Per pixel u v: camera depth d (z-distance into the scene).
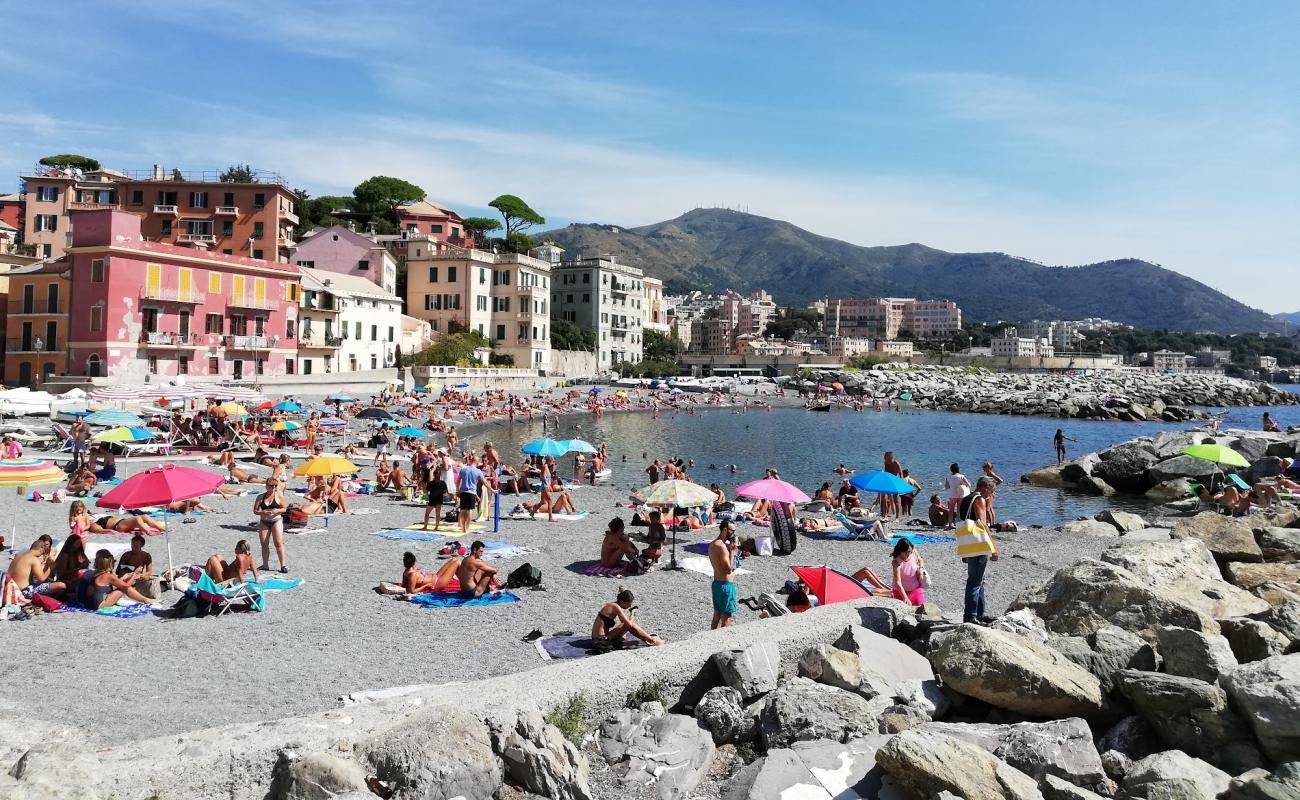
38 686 11.89
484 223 149.88
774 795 8.45
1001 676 10.44
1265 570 17.48
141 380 65.44
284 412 53.41
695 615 17.02
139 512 24.67
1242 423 102.19
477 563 17.62
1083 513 36.38
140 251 65.56
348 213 138.12
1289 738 9.16
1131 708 10.54
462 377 93.94
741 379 148.88
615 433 74.50
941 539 26.59
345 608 16.53
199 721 10.79
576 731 9.46
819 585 16.66
